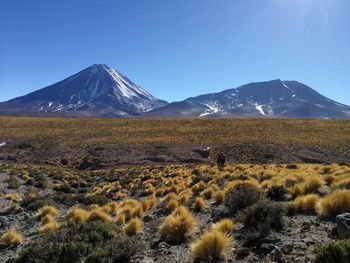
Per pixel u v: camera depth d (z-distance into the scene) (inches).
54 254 358.0
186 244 386.6
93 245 385.4
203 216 535.2
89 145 2940.5
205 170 1320.1
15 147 3004.4
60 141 3159.5
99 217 567.8
